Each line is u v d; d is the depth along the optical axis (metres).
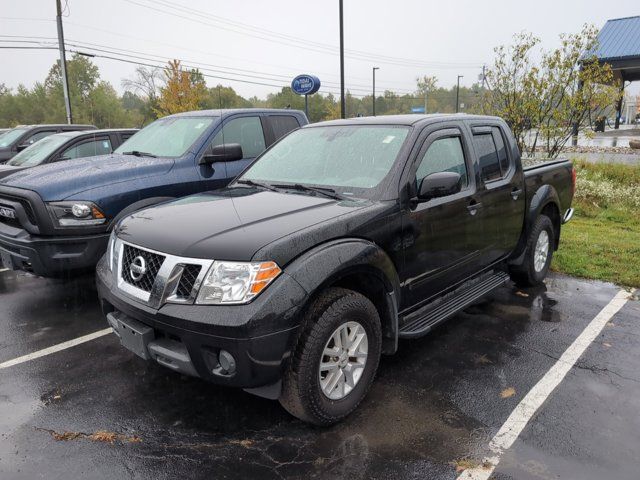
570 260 6.55
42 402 3.46
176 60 30.28
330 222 3.10
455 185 3.33
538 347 4.22
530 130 13.38
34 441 3.04
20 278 6.32
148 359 3.06
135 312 2.97
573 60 11.03
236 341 2.63
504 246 4.84
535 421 3.19
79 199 4.84
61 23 25.33
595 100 11.14
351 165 3.86
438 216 3.81
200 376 2.85
